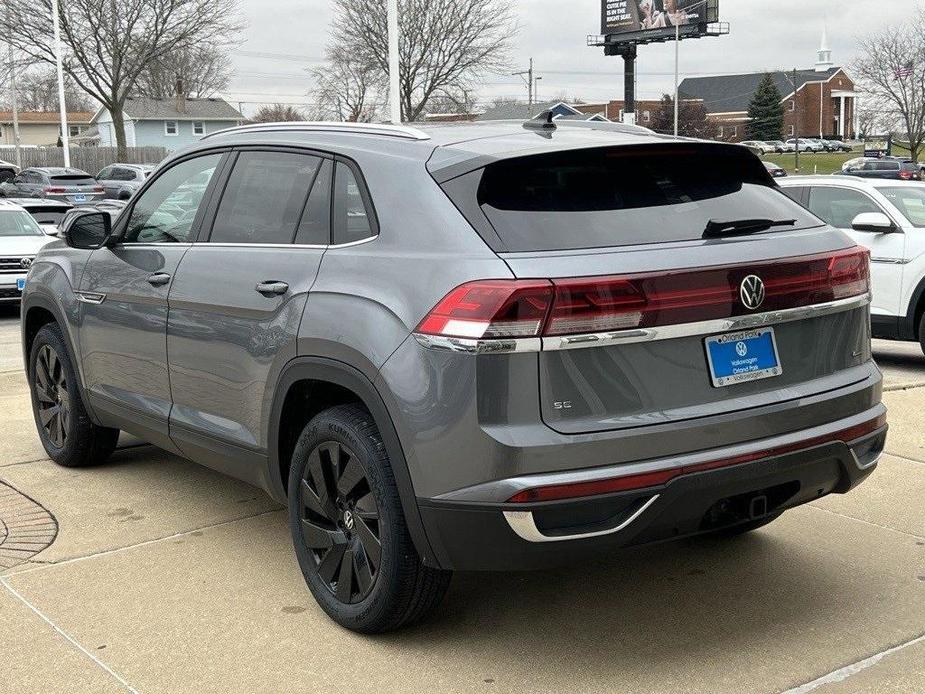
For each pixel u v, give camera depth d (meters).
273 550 4.38
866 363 3.74
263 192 4.10
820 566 4.18
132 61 44.31
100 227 4.98
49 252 5.66
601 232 3.20
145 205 4.83
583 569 4.16
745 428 3.24
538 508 2.95
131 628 3.62
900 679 3.24
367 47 50.12
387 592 3.35
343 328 3.38
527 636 3.56
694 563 4.22
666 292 3.10
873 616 3.70
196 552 4.36
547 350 2.98
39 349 5.63
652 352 3.12
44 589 3.96
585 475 2.98
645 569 4.16
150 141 75.81
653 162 3.52
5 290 13.34
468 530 3.05
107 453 5.60
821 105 124.75
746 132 113.00
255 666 3.35
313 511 3.69
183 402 4.43
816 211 9.62
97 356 5.05
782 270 3.33
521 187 3.28
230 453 4.12
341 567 3.58
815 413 3.41
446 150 3.45
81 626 3.64
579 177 3.36
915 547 4.39
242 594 3.92
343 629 3.61
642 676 3.27
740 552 4.34
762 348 3.35
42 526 4.68
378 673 3.30
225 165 4.38
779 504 3.48
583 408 3.03
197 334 4.21
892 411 6.90
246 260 3.98
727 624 3.64
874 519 4.75
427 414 3.08
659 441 3.08
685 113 97.56
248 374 3.92
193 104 77.56
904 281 8.81
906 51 65.25
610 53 74.62
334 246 3.63
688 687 3.20
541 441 2.96
